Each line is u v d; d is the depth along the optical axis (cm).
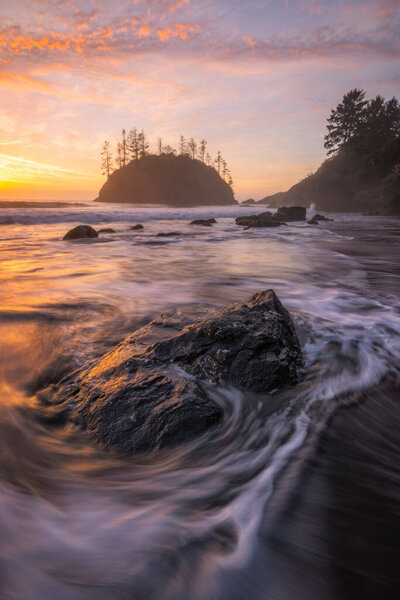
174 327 358
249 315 327
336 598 128
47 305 522
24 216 2125
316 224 2592
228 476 196
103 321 459
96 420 239
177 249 1252
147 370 274
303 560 143
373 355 352
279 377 283
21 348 370
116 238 1526
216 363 288
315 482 189
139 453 217
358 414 255
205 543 149
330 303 542
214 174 10400
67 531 154
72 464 207
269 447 219
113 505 173
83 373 304
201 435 226
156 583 131
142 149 10331
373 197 4516
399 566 141
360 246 1343
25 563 137
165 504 175
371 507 172
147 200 9275
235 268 876
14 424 240
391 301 554
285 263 951
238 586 132
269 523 161
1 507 163
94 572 134
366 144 5316
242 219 2639
